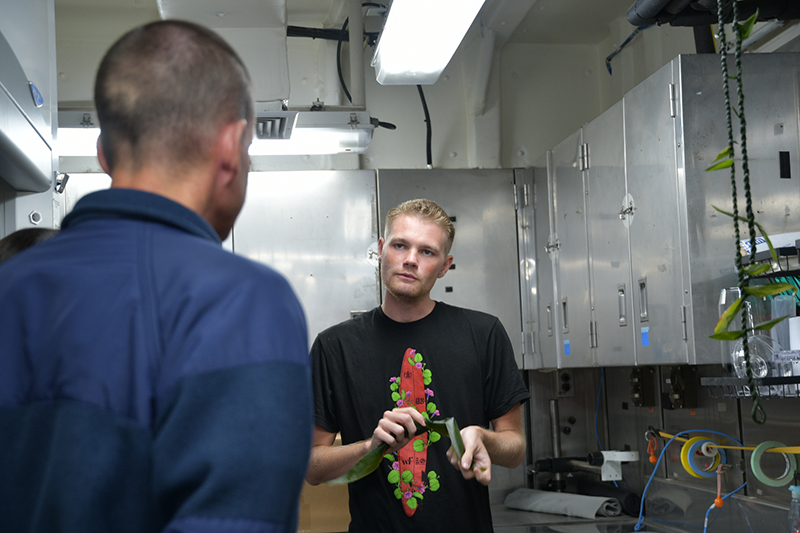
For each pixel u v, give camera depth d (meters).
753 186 1.88
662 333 1.99
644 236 2.10
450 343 1.52
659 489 2.62
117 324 0.55
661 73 1.98
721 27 0.79
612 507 2.78
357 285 3.03
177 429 0.52
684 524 2.43
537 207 3.05
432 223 1.52
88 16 3.11
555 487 3.19
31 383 0.56
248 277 0.57
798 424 1.92
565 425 3.28
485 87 3.29
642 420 2.83
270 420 0.52
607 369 3.19
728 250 1.85
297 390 0.55
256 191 3.01
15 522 0.53
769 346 1.60
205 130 0.62
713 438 2.31
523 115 3.48
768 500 2.03
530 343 3.15
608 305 2.37
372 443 1.28
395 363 1.51
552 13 3.22
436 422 1.21
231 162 0.65
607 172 2.37
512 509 3.08
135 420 0.53
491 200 3.19
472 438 1.24
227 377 0.53
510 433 1.49
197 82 0.62
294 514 0.55
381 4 3.14
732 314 0.72
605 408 3.19
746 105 1.90
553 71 3.53
